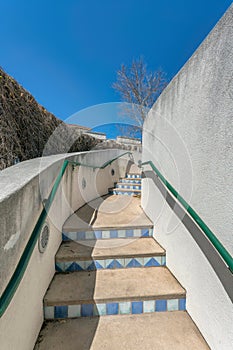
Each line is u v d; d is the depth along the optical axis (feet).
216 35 4.39
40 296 5.38
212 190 4.51
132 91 34.09
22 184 4.18
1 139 8.36
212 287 4.58
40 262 5.43
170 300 5.96
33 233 4.63
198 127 5.18
